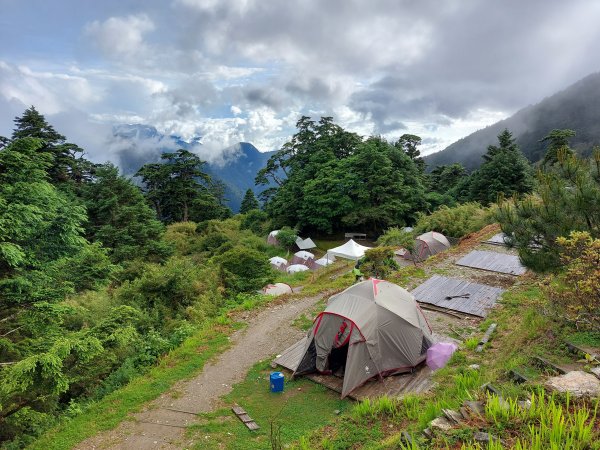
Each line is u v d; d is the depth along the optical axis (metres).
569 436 3.99
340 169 42.44
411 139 62.94
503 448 3.93
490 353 9.25
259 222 51.28
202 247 40.81
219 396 9.50
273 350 11.70
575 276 6.32
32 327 9.98
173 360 11.38
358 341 9.26
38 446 8.05
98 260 13.41
